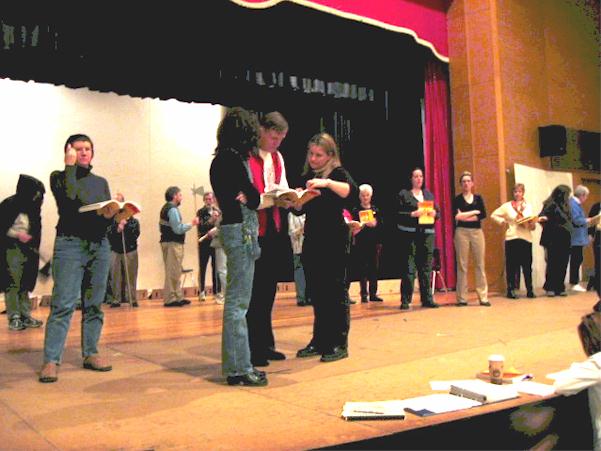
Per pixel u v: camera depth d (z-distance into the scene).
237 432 2.15
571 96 9.83
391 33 7.87
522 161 8.30
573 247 8.16
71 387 2.89
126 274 7.42
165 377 3.09
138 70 6.50
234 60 7.12
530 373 3.06
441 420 2.28
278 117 3.42
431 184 8.34
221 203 2.84
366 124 9.54
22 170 8.27
